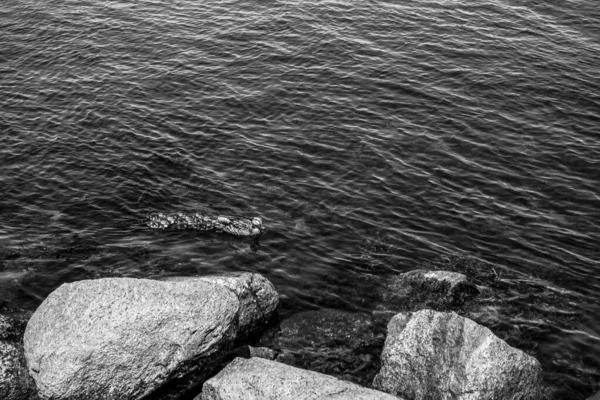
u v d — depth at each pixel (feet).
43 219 74.49
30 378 51.42
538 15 122.62
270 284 61.46
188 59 109.29
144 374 51.16
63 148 87.15
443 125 91.91
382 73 104.37
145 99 98.43
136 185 80.33
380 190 79.77
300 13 123.85
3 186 79.56
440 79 102.83
